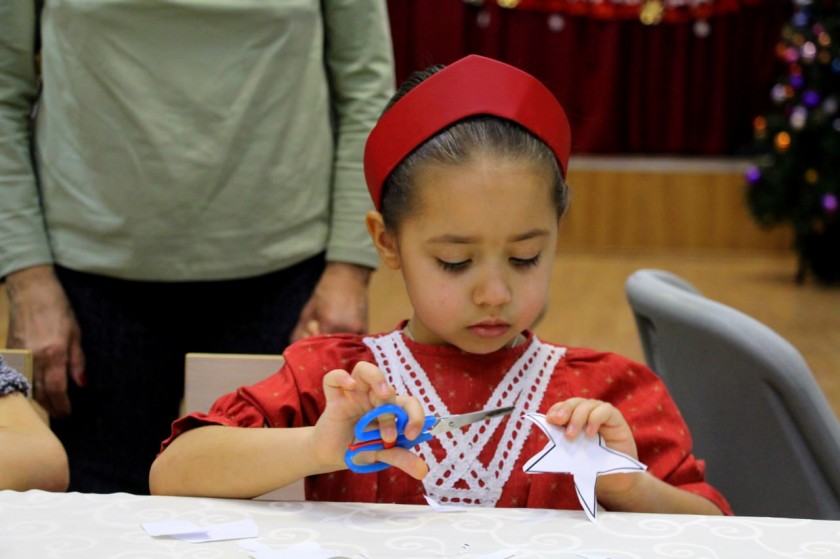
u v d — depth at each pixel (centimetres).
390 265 112
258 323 157
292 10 151
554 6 696
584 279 605
